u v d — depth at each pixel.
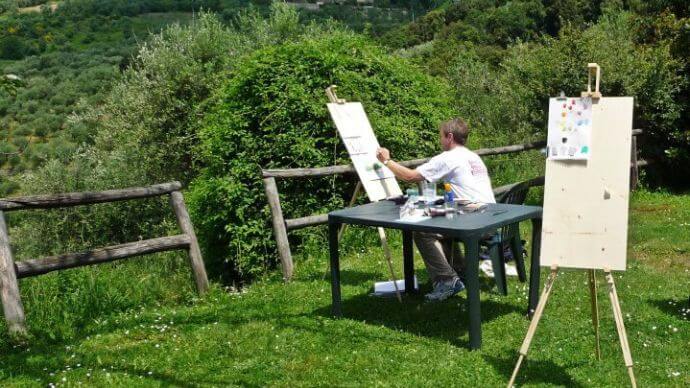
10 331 5.26
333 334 5.15
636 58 12.10
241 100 8.32
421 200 5.43
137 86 16.56
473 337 4.71
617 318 3.85
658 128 12.47
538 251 5.39
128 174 15.80
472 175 5.64
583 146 3.91
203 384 4.32
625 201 3.83
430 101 9.62
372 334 5.13
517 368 3.97
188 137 15.56
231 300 6.37
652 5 13.77
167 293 6.63
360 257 7.80
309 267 7.41
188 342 5.11
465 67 18.08
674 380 4.18
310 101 8.20
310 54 8.47
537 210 5.18
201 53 16.62
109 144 17.16
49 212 14.46
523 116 14.39
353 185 8.49
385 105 9.09
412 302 5.90
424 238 5.56
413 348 4.80
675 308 5.58
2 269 5.31
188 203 8.62
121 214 14.94
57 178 15.18
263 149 8.13
